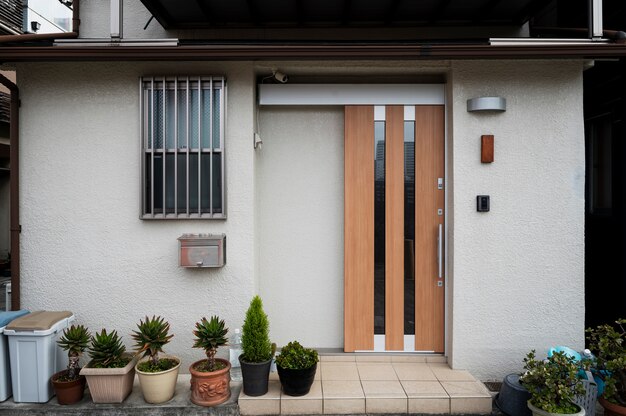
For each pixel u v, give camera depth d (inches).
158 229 148.6
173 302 148.7
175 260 148.6
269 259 162.2
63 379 128.6
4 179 378.6
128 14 162.1
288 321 162.7
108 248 148.1
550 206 148.0
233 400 131.0
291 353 131.0
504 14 154.0
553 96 147.7
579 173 147.7
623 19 159.3
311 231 162.4
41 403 128.3
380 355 157.1
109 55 133.2
